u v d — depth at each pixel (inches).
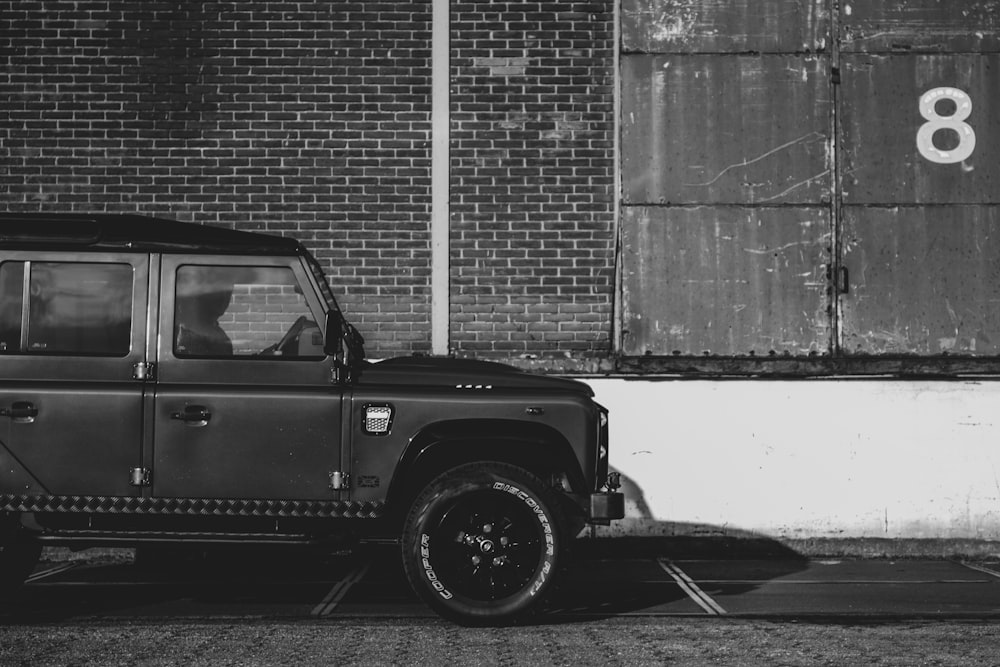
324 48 401.7
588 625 252.8
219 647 227.1
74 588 305.6
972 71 400.8
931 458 376.5
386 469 251.6
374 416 252.7
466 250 399.5
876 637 238.5
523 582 249.8
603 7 402.9
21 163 398.0
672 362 395.9
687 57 401.7
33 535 250.5
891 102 400.8
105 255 254.4
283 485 249.9
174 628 246.8
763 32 401.7
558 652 223.5
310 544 253.6
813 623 255.8
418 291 398.3
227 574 331.6
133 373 250.8
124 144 398.6
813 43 401.1
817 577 331.3
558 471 265.0
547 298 398.6
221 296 255.4
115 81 399.9
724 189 399.2
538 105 402.0
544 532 247.3
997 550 373.1
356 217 398.9
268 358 253.6
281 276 257.0
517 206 400.2
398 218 399.5
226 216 398.0
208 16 401.7
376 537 257.8
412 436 252.4
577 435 256.1
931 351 395.5
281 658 217.8
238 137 399.5
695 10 402.6
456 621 246.2
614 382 380.5
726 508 376.5
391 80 401.7
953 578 329.4
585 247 399.5
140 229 255.4
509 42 403.2
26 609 272.4
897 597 295.0
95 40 400.2
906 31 401.4
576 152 401.4
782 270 397.4
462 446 262.8
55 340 251.4
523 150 401.1
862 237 397.7
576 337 398.3
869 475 376.5
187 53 401.1
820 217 398.3
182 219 397.4
